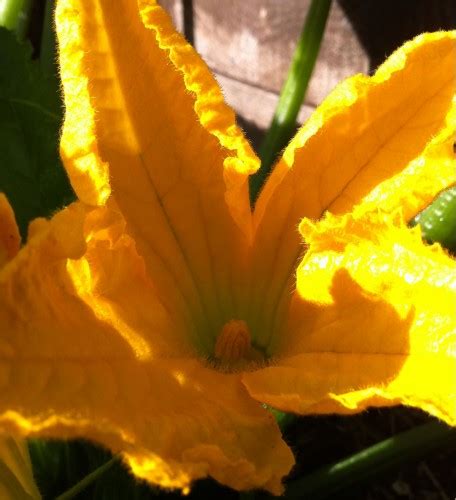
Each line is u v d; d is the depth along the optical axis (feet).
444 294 0.62
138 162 0.71
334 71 1.18
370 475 0.82
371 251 0.66
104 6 0.65
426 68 0.71
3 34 0.86
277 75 1.26
